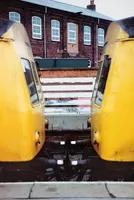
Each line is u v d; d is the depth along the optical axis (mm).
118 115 5355
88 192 4223
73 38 39469
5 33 5508
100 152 5578
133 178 6008
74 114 11633
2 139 5316
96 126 6113
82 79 14781
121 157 5379
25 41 6422
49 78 14828
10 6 32469
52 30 36969
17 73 5410
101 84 6141
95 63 42125
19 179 6023
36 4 34625
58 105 14609
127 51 5441
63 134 9047
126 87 5383
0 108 5324
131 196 4094
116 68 5445
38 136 6066
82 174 6305
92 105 7262
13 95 5340
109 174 6160
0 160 5359
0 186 4449
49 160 6227
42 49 35938
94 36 41938
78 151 7141
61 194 4164
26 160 5332
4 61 5430
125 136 5348
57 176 6285
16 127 5301
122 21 5633
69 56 38812
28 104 5422
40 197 4086
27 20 34094
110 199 4027
